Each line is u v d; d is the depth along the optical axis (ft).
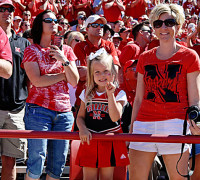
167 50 13.20
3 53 14.23
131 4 42.65
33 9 38.75
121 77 21.65
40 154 14.82
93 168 13.23
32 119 15.06
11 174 17.02
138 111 14.06
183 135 11.88
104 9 40.34
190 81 12.85
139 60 13.96
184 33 37.32
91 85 13.26
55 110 15.29
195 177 15.55
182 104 12.91
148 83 13.37
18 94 17.17
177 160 12.95
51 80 15.35
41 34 16.14
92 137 12.37
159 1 43.60
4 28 17.62
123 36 30.66
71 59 16.37
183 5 51.21
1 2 17.37
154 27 13.34
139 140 12.09
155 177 18.33
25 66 15.60
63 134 12.42
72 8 42.19
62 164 15.55
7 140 16.85
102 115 13.16
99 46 21.52
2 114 16.71
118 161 13.06
